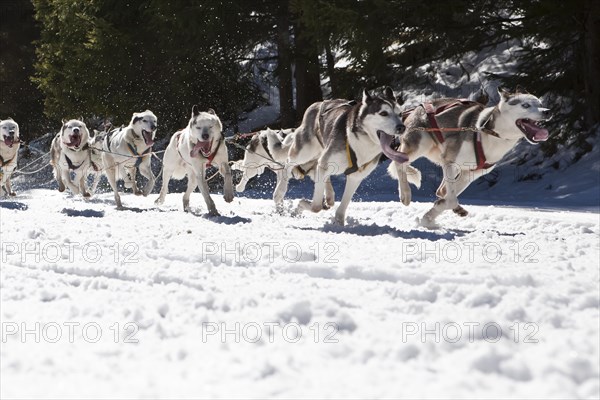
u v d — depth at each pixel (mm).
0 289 4824
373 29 17516
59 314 4191
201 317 4039
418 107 8633
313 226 8625
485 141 8039
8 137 13625
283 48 21359
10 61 30516
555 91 18203
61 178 14609
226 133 23984
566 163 17531
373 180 20141
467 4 17875
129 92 22734
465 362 3354
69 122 12812
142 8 22578
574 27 17266
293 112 22656
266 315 4098
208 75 22109
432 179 19062
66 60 23266
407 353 3453
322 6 17828
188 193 10914
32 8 30594
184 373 3207
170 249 6461
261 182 20562
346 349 3523
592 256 6332
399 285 4816
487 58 23219
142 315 4105
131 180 13250
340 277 5371
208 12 20297
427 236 7812
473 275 5137
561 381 3104
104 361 3371
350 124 8078
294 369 3270
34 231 7570
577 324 3990
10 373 3209
